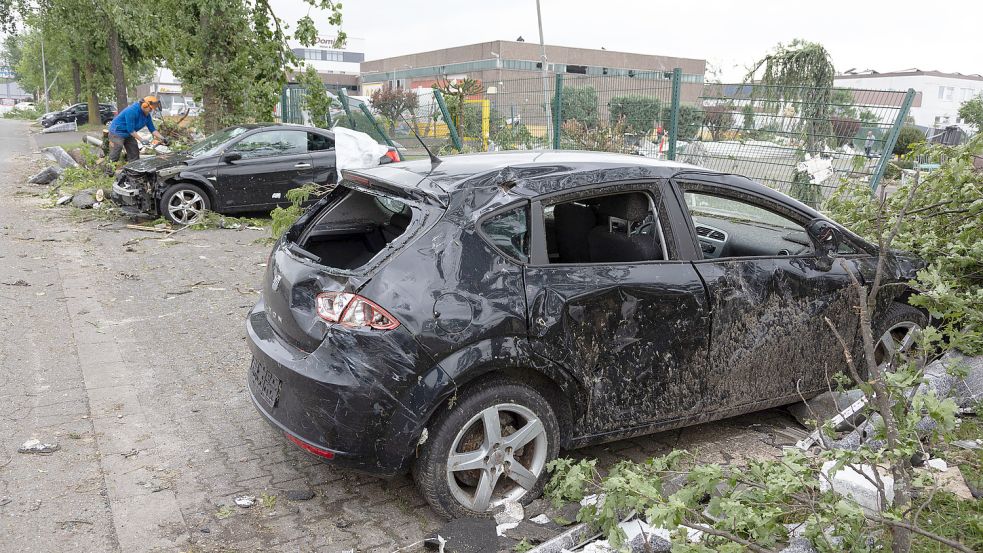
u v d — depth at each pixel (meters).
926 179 5.33
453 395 3.09
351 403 3.00
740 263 3.80
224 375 5.20
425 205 3.27
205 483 3.69
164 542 3.17
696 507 3.09
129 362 5.42
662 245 3.64
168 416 4.50
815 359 4.09
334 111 15.93
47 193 14.32
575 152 4.03
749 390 3.90
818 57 10.97
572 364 3.31
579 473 2.82
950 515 3.05
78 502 3.50
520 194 3.34
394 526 3.32
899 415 2.57
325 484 3.70
